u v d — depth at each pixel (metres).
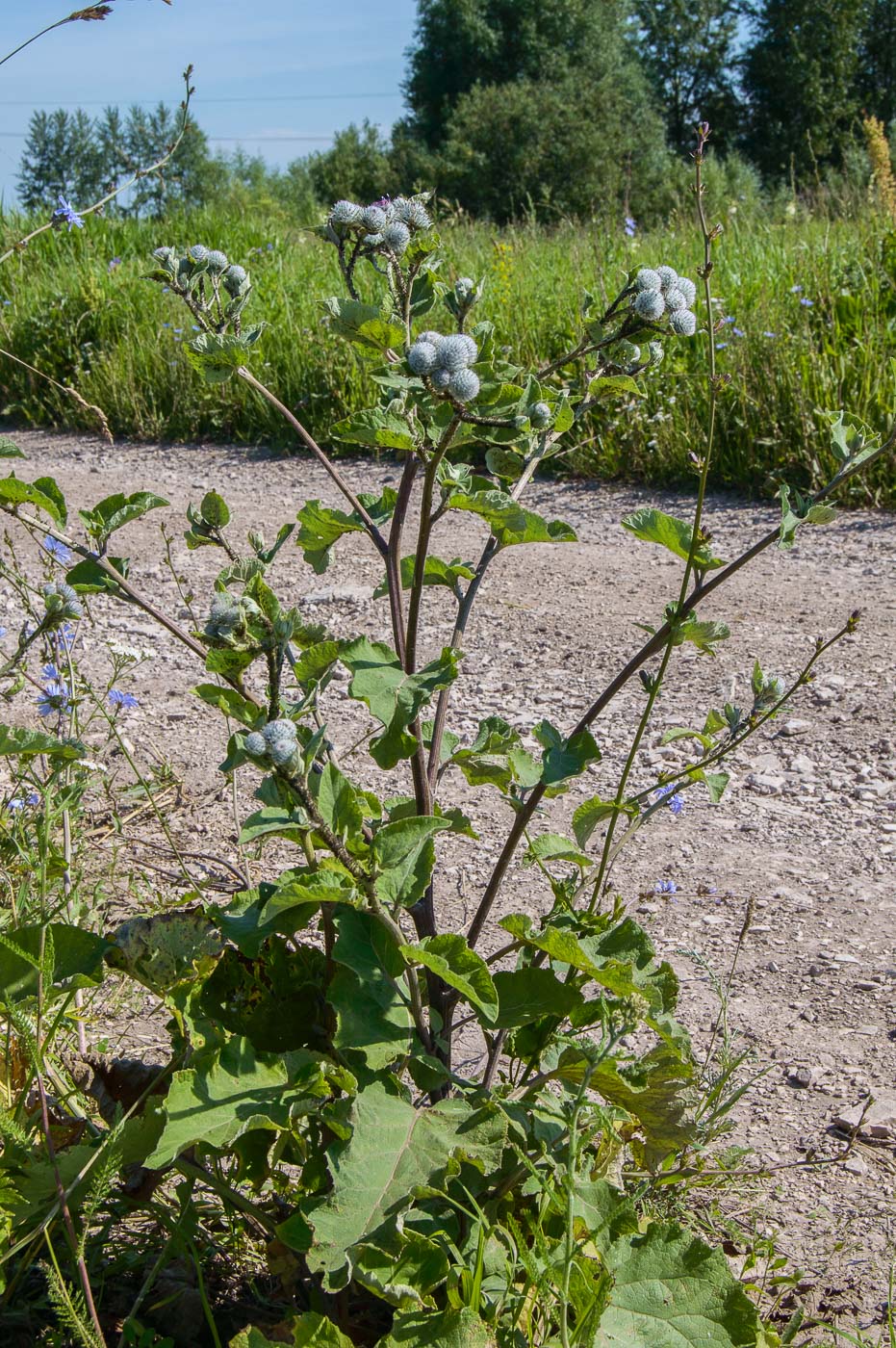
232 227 13.97
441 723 2.05
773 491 7.48
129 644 5.68
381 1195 1.56
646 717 1.98
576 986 1.85
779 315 8.41
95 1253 1.93
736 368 7.84
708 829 3.86
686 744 4.41
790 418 7.57
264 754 1.51
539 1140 1.80
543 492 8.18
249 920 1.84
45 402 11.52
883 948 3.12
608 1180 2.06
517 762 1.96
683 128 55.69
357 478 8.92
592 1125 1.91
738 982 3.00
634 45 56.72
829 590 5.95
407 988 1.84
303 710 1.73
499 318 9.81
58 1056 2.21
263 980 1.99
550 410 1.87
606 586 6.30
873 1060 2.67
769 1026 2.81
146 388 10.87
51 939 2.01
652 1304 1.66
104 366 11.03
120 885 3.41
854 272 8.92
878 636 5.28
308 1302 1.88
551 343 9.35
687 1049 1.92
